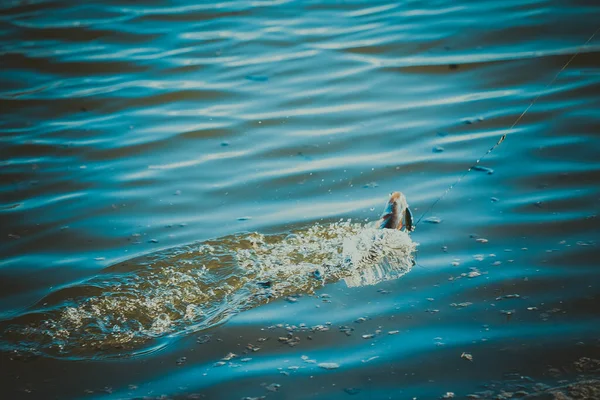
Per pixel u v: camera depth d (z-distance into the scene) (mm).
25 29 20172
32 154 13992
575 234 10242
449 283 9523
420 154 12969
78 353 8688
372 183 12258
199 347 8656
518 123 13562
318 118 14602
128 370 8344
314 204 11805
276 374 8086
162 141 14227
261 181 12617
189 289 9773
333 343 8570
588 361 7832
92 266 10469
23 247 11133
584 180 11555
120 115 15352
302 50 17766
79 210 12109
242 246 10727
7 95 16422
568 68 15305
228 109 15281
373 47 17484
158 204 12164
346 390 7750
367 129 14008
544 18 17859
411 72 16094
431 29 18094
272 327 8930
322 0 21016
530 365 7863
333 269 10070
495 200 11367
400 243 10500
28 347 8789
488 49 16703
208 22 20031
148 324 9133
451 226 10844
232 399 7750
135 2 21875
